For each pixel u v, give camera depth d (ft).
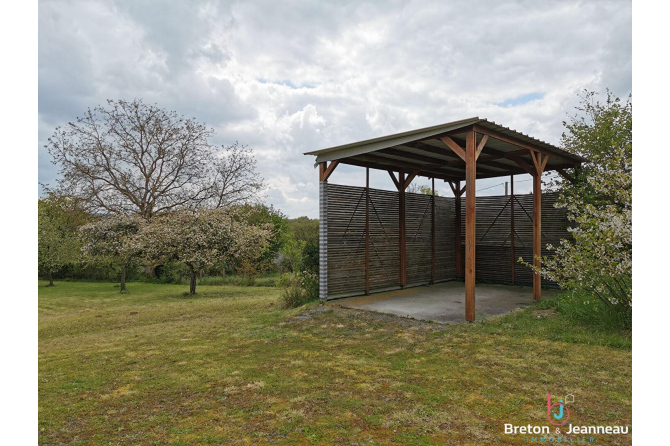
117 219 46.50
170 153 60.39
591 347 16.17
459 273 39.17
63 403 11.89
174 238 40.65
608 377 13.05
